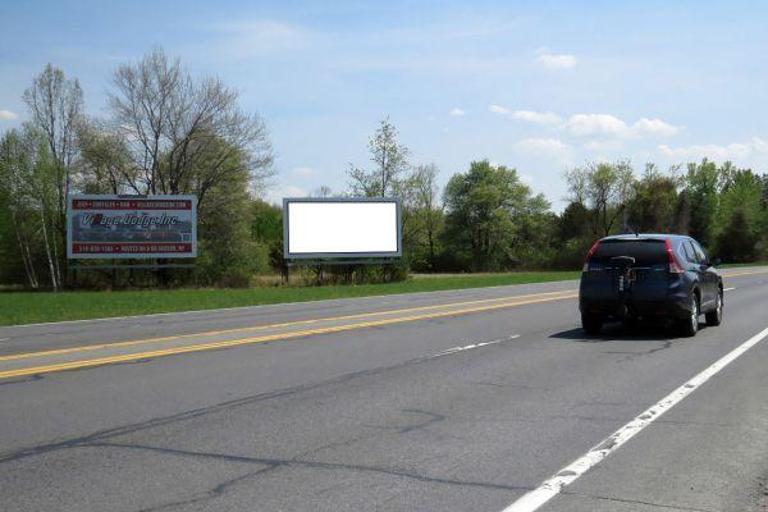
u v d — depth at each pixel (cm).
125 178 5384
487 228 9731
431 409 838
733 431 730
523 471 604
